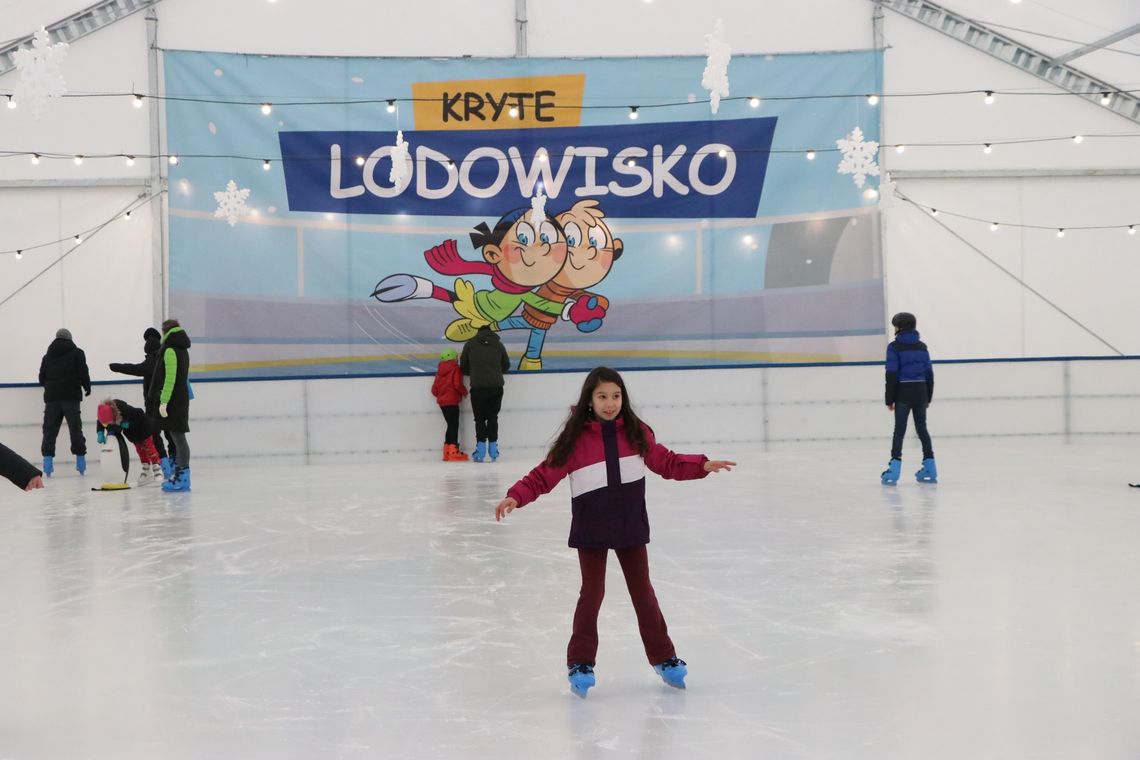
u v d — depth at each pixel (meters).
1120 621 3.44
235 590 4.18
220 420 10.58
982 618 3.50
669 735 2.39
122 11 11.69
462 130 11.95
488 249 11.93
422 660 3.09
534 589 4.11
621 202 12.00
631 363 11.99
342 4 11.97
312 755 2.30
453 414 10.66
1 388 10.47
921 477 7.68
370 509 6.65
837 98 12.05
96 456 10.52
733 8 12.25
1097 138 12.42
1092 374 11.42
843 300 12.03
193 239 11.45
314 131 11.72
